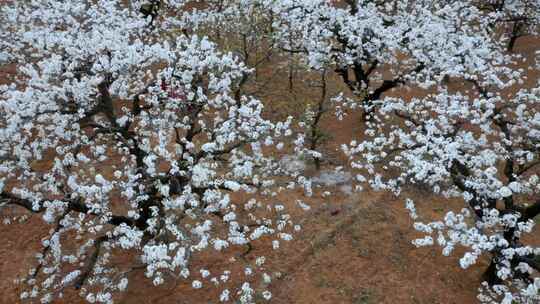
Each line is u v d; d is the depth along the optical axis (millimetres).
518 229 9164
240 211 13234
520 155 10969
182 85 11484
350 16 15633
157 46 10727
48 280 10109
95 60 10688
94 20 12641
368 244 12656
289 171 15156
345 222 13227
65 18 13445
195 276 11445
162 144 9758
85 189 8516
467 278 11758
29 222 13031
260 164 12484
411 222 13438
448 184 12914
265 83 19688
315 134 15734
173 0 19531
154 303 10797
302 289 11305
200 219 11852
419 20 16031
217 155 10367
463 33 16250
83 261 11594
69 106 10344
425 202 14266
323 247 12445
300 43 17500
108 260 11445
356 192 14406
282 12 16719
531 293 8008
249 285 11180
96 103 11250
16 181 13805
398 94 19484
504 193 8578
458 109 11422
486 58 15492
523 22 23109
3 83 17578
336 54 16391
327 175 15086
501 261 8695
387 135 16891
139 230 9617
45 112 10047
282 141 16578
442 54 14258
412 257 12328
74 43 11000
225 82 11195
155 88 10844
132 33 14438
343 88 20312
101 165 14125
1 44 15664
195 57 10969
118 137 10609
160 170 13406
